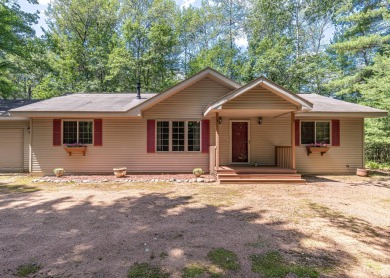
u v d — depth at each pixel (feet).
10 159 37.55
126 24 73.56
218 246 11.52
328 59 70.64
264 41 73.05
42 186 26.63
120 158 34.76
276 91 26.53
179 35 87.10
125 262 9.98
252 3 84.07
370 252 10.98
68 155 34.14
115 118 34.78
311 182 29.22
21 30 48.55
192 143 35.32
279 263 9.91
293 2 74.90
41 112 30.73
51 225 14.43
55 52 70.85
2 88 54.13
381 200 20.54
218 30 89.97
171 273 9.14
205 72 33.91
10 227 14.10
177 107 35.09
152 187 26.18
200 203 19.57
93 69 70.49
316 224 14.65
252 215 16.40
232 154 35.55
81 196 21.97
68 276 8.95
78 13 73.41
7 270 9.37
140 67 71.61
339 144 35.73
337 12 63.36
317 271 9.27
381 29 58.90
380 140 42.80
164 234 13.03
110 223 14.80
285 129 35.78
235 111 28.81
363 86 50.88
